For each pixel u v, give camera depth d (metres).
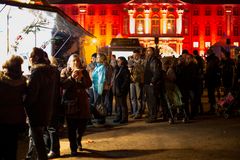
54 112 9.50
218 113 17.00
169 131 13.41
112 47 29.23
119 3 82.38
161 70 15.10
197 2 83.12
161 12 81.88
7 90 6.73
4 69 6.86
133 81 16.95
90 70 16.44
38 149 7.71
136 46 29.38
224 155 9.95
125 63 15.53
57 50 16.80
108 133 13.22
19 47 12.99
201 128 13.89
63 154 10.23
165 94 15.08
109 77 15.64
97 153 10.30
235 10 82.75
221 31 83.00
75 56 10.10
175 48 81.69
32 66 7.82
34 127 7.69
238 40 82.56
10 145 6.88
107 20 82.38
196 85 15.99
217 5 82.62
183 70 15.72
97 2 82.62
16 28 12.62
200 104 17.36
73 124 9.98
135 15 82.06
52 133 9.77
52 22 14.17
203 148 10.77
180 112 15.97
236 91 16.58
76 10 82.50
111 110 17.84
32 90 7.32
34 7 11.92
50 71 7.81
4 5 10.80
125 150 10.62
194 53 18.50
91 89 15.28
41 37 14.46
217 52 35.31
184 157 9.76
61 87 9.83
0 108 6.75
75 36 18.83
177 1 82.00
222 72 18.91
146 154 10.12
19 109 6.89
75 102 9.88
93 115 14.96
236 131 13.23
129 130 13.75
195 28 82.94
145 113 18.48
